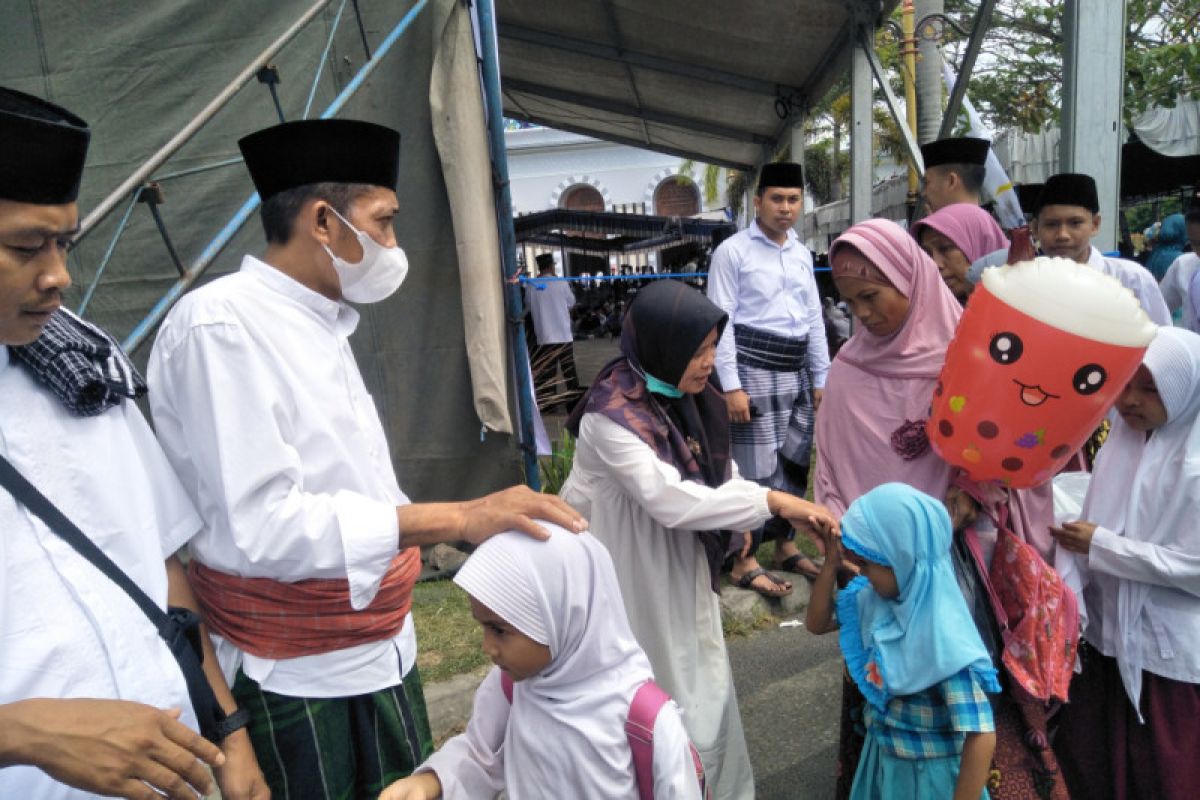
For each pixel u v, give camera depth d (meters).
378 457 2.00
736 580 4.34
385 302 4.58
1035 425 1.84
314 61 4.38
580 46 7.79
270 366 1.75
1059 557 2.32
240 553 1.73
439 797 1.73
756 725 3.35
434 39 4.32
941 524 1.92
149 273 4.41
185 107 4.36
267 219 1.89
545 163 26.70
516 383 4.79
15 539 1.31
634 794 1.64
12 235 1.18
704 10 6.32
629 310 2.43
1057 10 12.73
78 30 4.27
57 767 1.18
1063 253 3.47
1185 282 4.71
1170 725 2.22
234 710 1.71
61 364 1.40
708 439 2.53
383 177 1.92
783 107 8.13
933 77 6.46
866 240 2.18
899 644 1.98
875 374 2.30
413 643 2.10
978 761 1.86
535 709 1.70
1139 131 9.24
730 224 12.25
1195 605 2.17
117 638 1.38
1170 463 2.17
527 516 1.72
